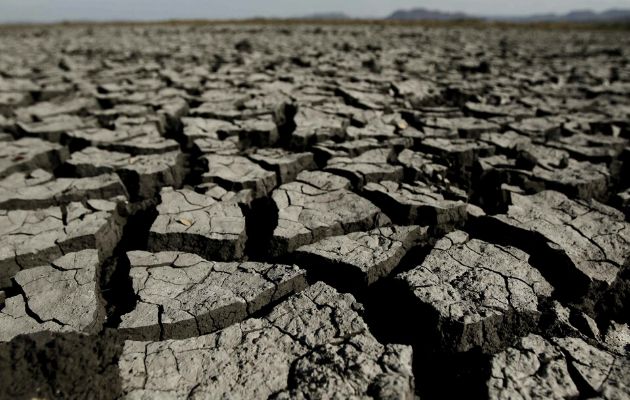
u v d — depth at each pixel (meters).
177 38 19.47
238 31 24.75
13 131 5.41
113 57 12.41
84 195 3.62
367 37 20.09
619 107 6.73
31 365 1.59
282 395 1.77
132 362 1.91
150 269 2.61
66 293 2.38
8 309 2.26
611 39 21.89
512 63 11.78
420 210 3.24
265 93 7.05
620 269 2.60
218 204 3.33
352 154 4.61
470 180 4.28
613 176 4.32
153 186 3.99
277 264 2.66
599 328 2.36
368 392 1.76
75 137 4.96
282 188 3.58
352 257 2.67
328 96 7.03
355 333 2.08
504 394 1.77
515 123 5.65
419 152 4.55
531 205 3.36
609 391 1.79
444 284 2.36
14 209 3.44
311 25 33.00
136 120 5.55
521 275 2.48
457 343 2.06
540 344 2.01
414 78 8.78
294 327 2.13
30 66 10.61
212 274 2.58
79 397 1.62
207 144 4.86
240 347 2.02
